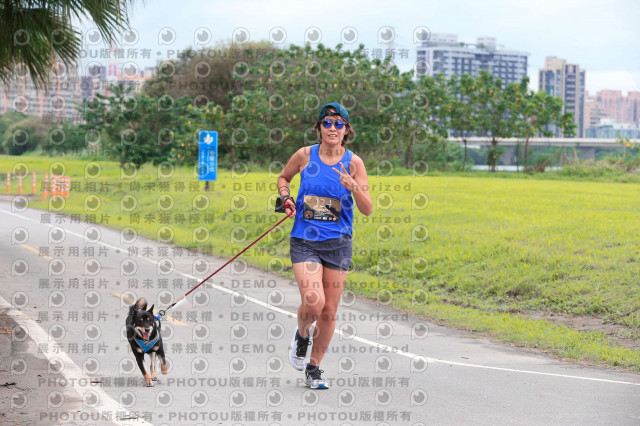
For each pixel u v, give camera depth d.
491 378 9.40
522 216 23.69
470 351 11.10
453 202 28.02
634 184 40.88
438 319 13.73
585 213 24.11
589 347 11.53
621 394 8.80
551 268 16.70
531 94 72.12
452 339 11.98
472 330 12.90
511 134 70.62
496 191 33.59
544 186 38.00
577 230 20.27
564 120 72.00
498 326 13.01
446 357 10.58
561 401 8.36
